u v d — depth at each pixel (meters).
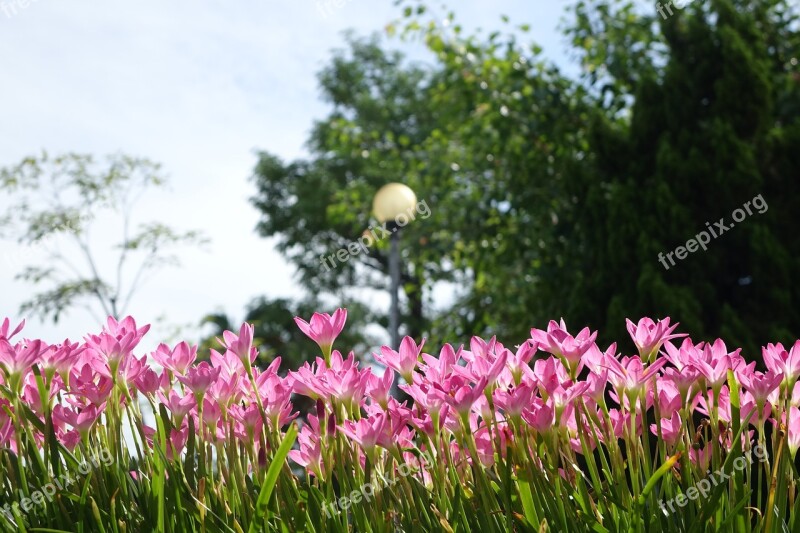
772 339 6.71
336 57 25.11
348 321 21.59
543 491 1.68
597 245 7.71
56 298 11.88
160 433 1.85
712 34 7.99
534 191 9.20
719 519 1.70
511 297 9.58
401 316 20.62
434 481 1.80
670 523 1.70
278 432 1.90
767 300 7.09
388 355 1.92
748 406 1.92
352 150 14.04
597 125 8.13
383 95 24.70
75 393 1.97
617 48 9.37
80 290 11.95
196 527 1.73
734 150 7.32
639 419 1.97
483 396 1.81
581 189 8.00
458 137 11.51
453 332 10.59
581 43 9.83
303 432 1.96
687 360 1.91
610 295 7.45
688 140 7.70
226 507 1.75
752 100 7.66
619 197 7.48
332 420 1.76
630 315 7.15
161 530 1.67
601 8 9.66
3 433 1.83
